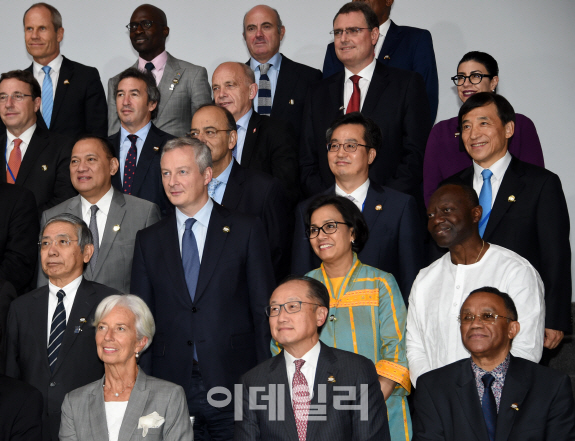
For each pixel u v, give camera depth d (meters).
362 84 11.53
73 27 14.82
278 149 11.45
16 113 11.48
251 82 11.64
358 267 8.64
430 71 12.55
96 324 8.18
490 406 7.25
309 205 8.82
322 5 14.62
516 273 8.06
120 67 14.79
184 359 8.66
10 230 10.34
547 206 8.93
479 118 9.23
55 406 8.64
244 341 8.81
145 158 11.41
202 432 8.79
